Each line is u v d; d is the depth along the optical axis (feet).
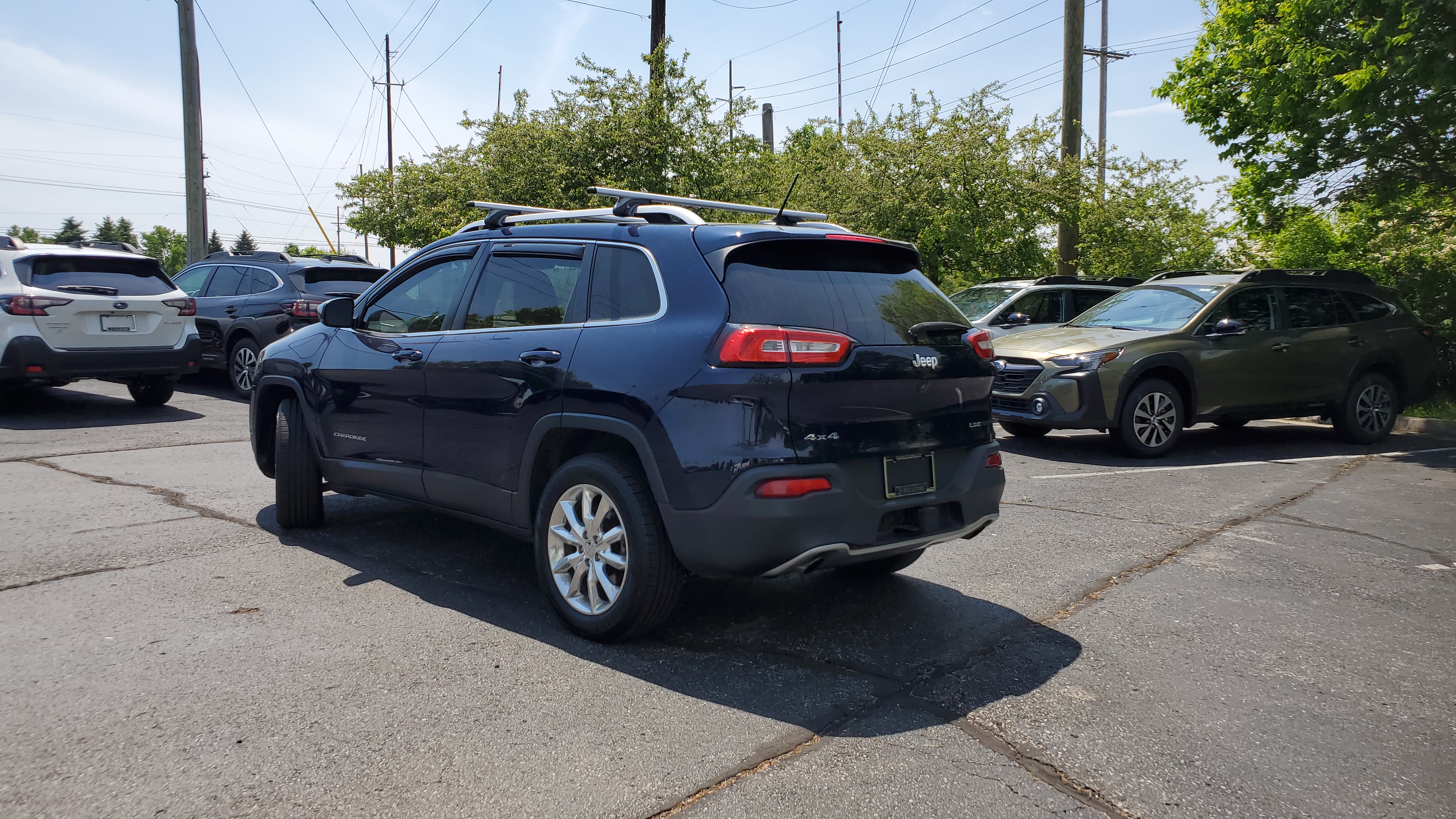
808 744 9.45
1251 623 13.35
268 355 18.28
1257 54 36.73
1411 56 30.53
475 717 9.87
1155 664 11.76
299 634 12.17
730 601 14.12
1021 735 9.74
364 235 89.86
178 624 12.43
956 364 12.59
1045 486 23.27
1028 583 15.17
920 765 9.04
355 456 16.11
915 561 16.06
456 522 18.51
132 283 32.42
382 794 8.29
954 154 51.90
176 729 9.41
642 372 11.55
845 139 57.77
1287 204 41.47
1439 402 37.24
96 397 37.93
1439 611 13.93
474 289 14.61
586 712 10.07
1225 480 24.21
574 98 51.96
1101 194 55.21
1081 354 27.12
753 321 11.10
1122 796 8.55
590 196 50.31
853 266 12.56
